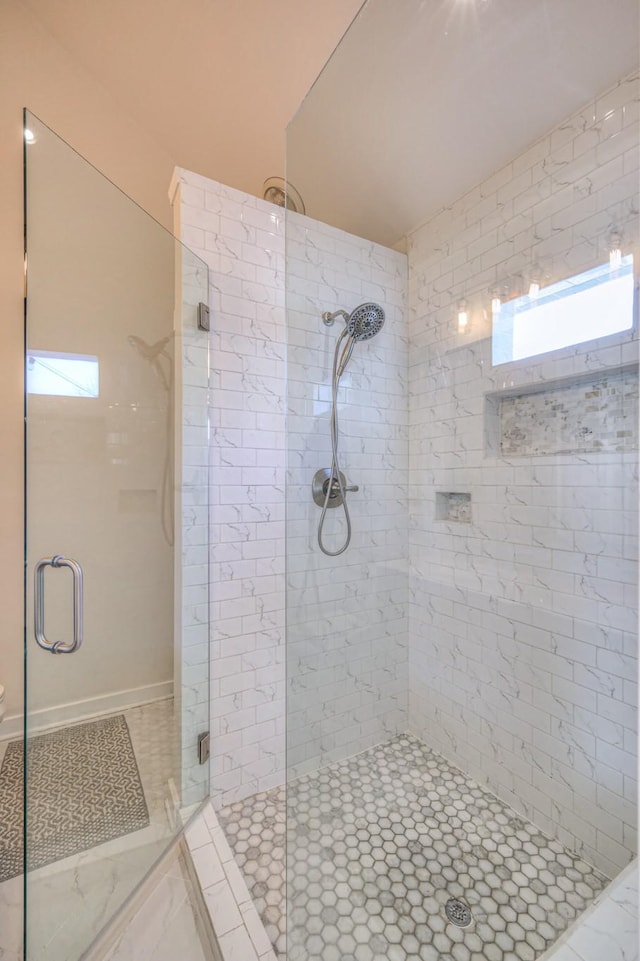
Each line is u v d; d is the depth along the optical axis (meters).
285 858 1.31
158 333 1.57
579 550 1.38
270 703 1.67
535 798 1.47
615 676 1.27
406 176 1.70
